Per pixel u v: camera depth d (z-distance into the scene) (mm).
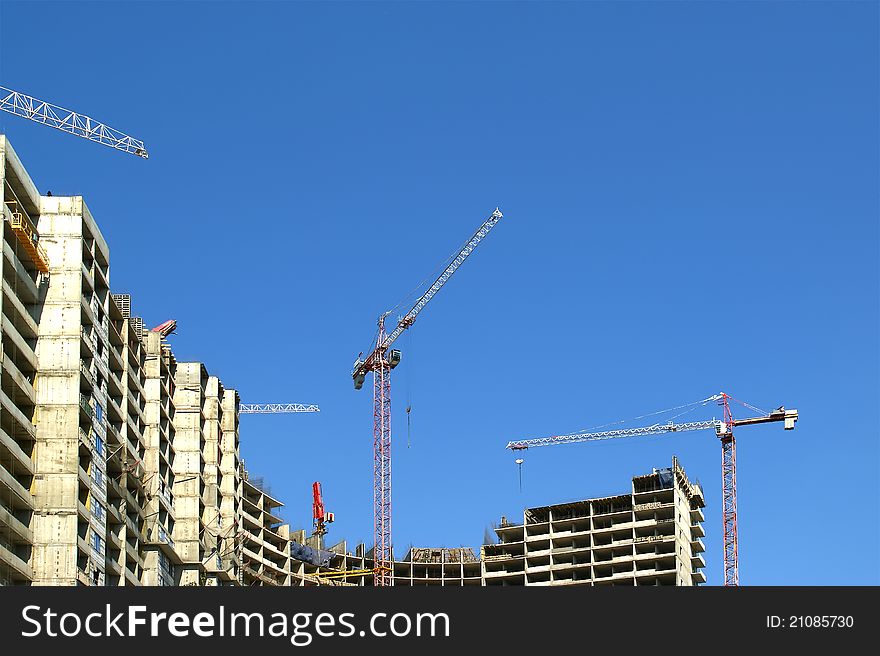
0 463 125062
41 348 132750
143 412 168750
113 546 145375
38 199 137500
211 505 190000
